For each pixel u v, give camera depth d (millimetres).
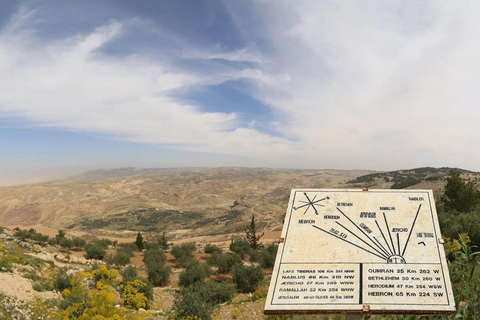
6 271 17531
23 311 12852
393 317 6484
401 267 4742
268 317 10930
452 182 28422
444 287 4531
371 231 5141
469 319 5539
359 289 4559
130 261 33750
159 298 19688
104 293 8578
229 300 17312
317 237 5133
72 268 24344
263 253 34469
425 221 5211
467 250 7309
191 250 38531
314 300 4500
